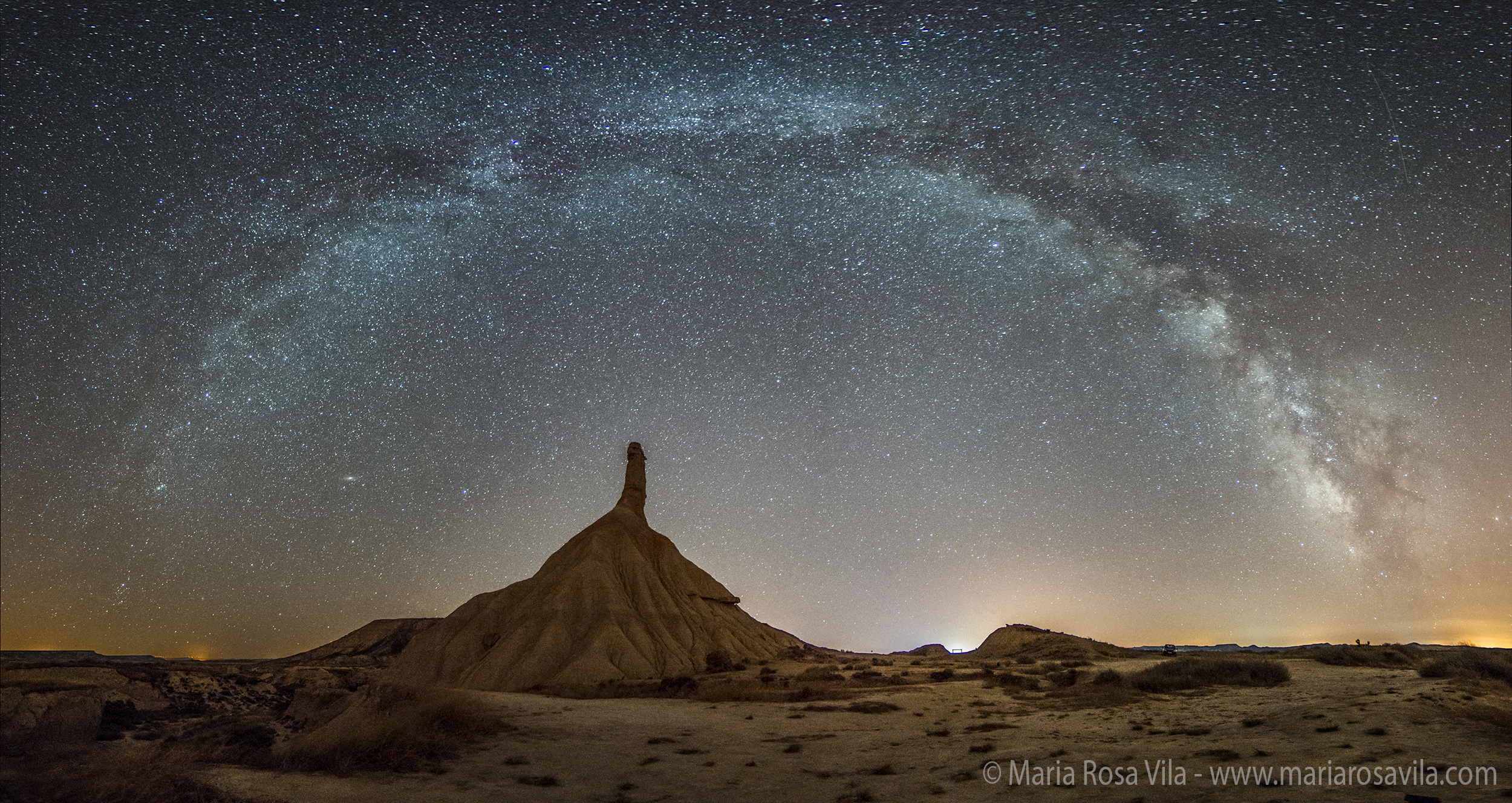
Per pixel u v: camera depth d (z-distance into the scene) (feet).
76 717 94.79
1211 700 94.17
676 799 56.75
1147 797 47.24
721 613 247.91
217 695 148.46
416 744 71.10
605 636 197.16
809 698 127.75
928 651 295.89
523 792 59.00
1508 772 44.60
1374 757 51.08
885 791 56.39
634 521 265.13
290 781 58.90
